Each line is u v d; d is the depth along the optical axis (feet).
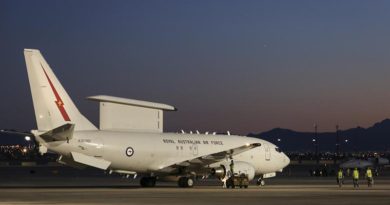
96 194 154.30
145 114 206.28
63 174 338.34
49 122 172.76
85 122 179.22
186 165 192.13
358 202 131.54
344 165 411.34
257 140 216.54
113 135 181.88
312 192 165.89
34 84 172.14
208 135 205.16
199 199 138.72
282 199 139.23
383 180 271.28
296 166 515.91
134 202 130.00
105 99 199.00
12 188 184.65
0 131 169.48
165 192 163.63
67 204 124.67
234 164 196.34
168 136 193.98
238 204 125.49
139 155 185.37
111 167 184.85
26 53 172.24
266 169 216.54
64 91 175.94
